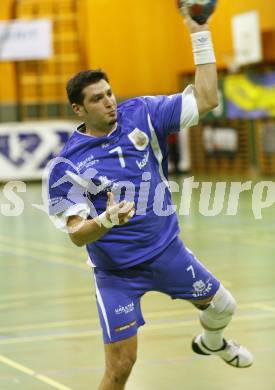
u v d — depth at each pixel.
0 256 22.11
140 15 49.62
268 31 41.97
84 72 8.30
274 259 19.52
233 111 45.22
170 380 10.38
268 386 9.98
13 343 12.70
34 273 19.25
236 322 13.46
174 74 49.94
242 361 9.79
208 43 8.52
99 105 8.22
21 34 47.78
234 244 22.09
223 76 45.66
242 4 43.06
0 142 44.44
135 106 8.59
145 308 14.86
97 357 11.67
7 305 15.71
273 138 43.62
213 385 10.12
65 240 24.58
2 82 49.09
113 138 8.38
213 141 47.81
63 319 14.29
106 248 8.50
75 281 17.95
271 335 12.50
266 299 15.16
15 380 10.63
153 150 8.62
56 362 11.48
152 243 8.62
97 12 49.38
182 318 13.94
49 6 49.88
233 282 16.94
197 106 8.52
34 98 49.75
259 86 43.25
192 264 8.88
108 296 8.57
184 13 8.52
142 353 11.75
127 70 49.75
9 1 49.25
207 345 9.73
